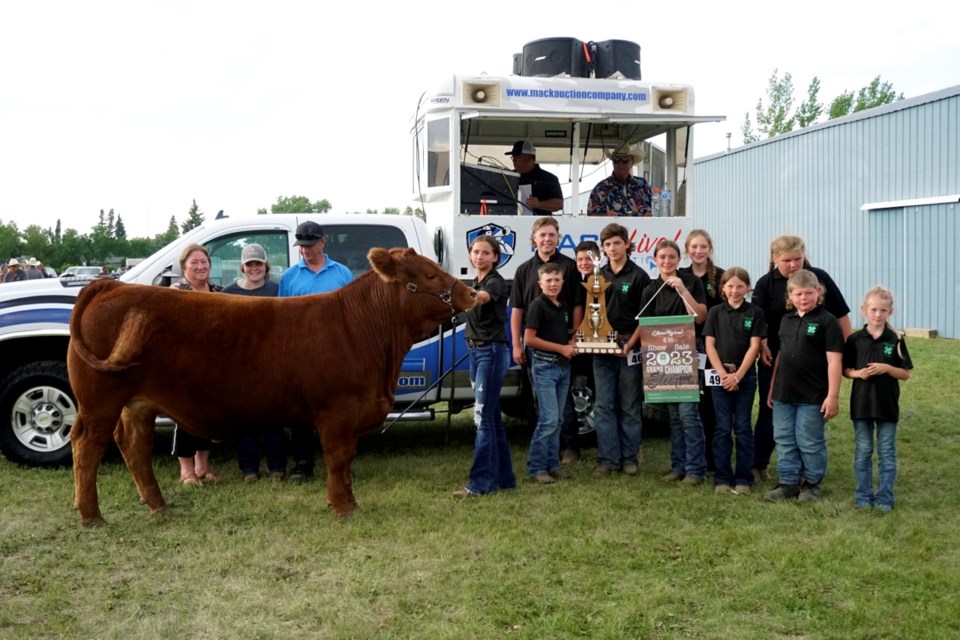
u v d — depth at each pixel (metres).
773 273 6.12
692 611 3.80
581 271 6.14
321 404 4.96
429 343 6.71
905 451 6.96
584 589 4.04
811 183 20.53
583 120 7.28
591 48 7.68
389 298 5.11
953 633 3.52
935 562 4.39
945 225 16.55
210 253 6.66
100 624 3.67
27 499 5.45
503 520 5.11
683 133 7.66
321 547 4.61
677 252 5.93
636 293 6.23
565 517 5.17
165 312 4.76
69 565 4.35
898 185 17.75
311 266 6.07
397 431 8.07
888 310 5.26
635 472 6.33
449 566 4.34
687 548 4.62
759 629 3.59
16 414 6.19
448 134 7.16
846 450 7.05
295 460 6.15
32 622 3.69
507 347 5.71
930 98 16.80
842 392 9.89
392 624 3.63
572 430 6.97
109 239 96.94
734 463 6.82
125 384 4.75
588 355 6.91
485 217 7.08
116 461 6.53
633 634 3.55
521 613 3.75
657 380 5.92
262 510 5.27
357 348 5.00
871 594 3.94
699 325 6.15
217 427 4.94
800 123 46.53
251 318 4.88
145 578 4.18
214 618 3.71
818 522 5.05
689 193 7.63
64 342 6.29
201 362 4.75
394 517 5.14
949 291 16.48
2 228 88.06
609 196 7.91
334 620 3.66
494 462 5.71
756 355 5.66
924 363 12.05
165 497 5.56
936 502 5.50
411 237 6.99
